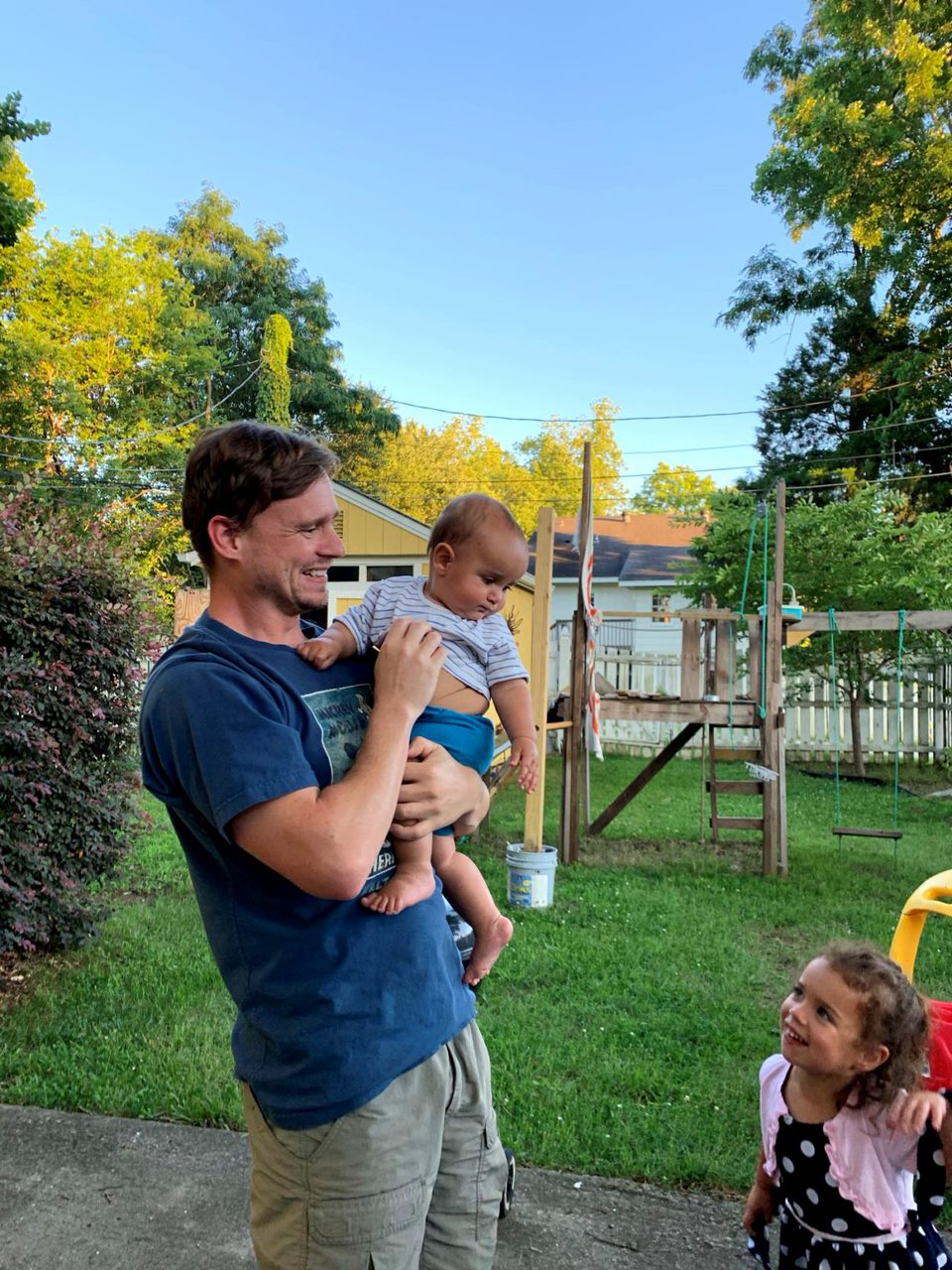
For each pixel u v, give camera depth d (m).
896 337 21.27
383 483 38.88
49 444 21.11
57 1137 3.04
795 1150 2.01
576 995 4.41
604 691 8.25
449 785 1.57
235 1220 2.61
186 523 1.55
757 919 5.83
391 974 1.47
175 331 24.22
